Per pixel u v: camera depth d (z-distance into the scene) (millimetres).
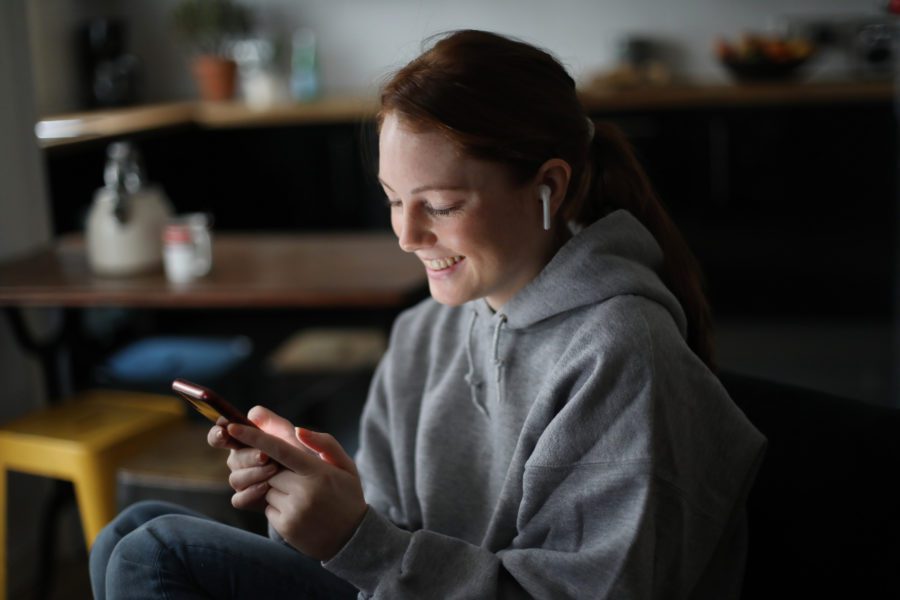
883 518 1150
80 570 2662
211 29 5043
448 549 1109
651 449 1062
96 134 3822
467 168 1077
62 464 2148
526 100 1103
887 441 1168
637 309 1126
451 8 5191
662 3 5039
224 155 4809
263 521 2113
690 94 4457
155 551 1187
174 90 5375
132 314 4082
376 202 4785
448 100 1066
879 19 4777
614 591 1045
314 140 4762
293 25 5289
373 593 1104
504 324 1226
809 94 4391
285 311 4926
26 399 2639
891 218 4453
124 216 2389
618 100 4484
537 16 5145
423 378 1366
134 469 2115
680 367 1116
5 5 2588
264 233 4875
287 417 3139
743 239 4602
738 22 4996
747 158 4512
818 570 1189
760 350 4168
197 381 2660
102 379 2701
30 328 2678
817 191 4504
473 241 1105
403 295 2135
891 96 4324
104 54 4781
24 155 2652
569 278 1163
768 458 1229
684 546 1102
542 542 1133
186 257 2297
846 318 4566
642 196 1276
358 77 5309
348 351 3039
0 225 2596
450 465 1278
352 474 1156
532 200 1141
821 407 1225
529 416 1148
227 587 1200
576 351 1128
